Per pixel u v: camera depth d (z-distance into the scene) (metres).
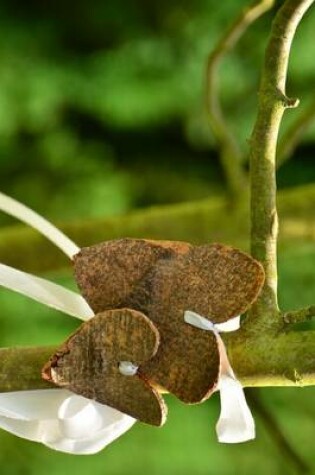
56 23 3.04
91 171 3.13
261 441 2.88
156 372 0.82
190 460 2.88
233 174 1.54
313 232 1.54
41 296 0.85
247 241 1.54
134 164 3.19
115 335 0.82
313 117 1.43
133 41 3.04
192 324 0.82
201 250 0.82
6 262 1.55
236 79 2.99
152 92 3.07
